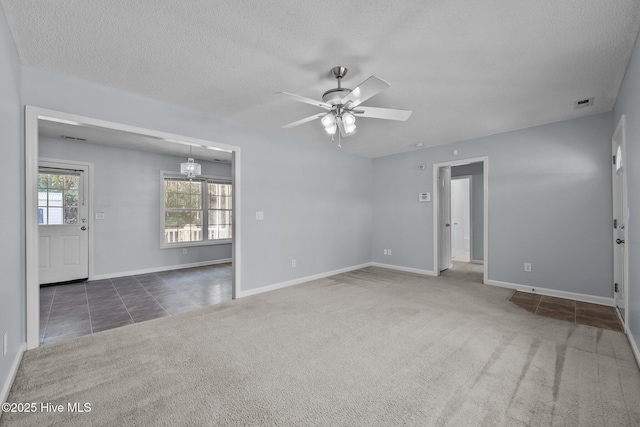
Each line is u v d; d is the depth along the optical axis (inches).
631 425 57.8
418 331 104.7
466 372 77.7
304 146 183.5
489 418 60.1
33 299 91.6
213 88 109.7
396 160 219.0
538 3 65.4
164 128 122.4
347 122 95.0
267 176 161.8
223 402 66.0
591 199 137.4
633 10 67.2
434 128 157.1
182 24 73.2
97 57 88.4
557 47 82.4
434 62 90.4
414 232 208.4
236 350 91.0
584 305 133.0
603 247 134.4
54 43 80.8
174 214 231.5
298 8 67.2
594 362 82.4
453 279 186.4
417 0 64.6
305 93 114.3
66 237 182.7
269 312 125.3
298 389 70.8
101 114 106.6
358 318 117.7
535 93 113.0
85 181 188.7
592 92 112.4
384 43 80.9
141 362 83.7
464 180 307.9
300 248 179.9
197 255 243.0
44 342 97.0
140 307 133.8
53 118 97.3
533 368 79.4
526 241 156.5
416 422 59.2
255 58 89.1
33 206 91.5
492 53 85.6
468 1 64.7
